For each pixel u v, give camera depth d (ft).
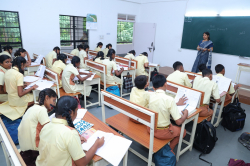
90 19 19.49
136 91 6.39
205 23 17.08
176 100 6.70
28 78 8.74
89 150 3.71
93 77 9.87
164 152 5.63
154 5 21.74
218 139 8.14
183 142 7.74
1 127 3.99
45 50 17.42
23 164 2.82
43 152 3.37
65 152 3.25
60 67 9.96
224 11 15.62
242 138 7.98
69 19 18.70
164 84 5.74
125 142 4.24
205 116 7.58
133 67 12.51
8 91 7.17
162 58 21.95
